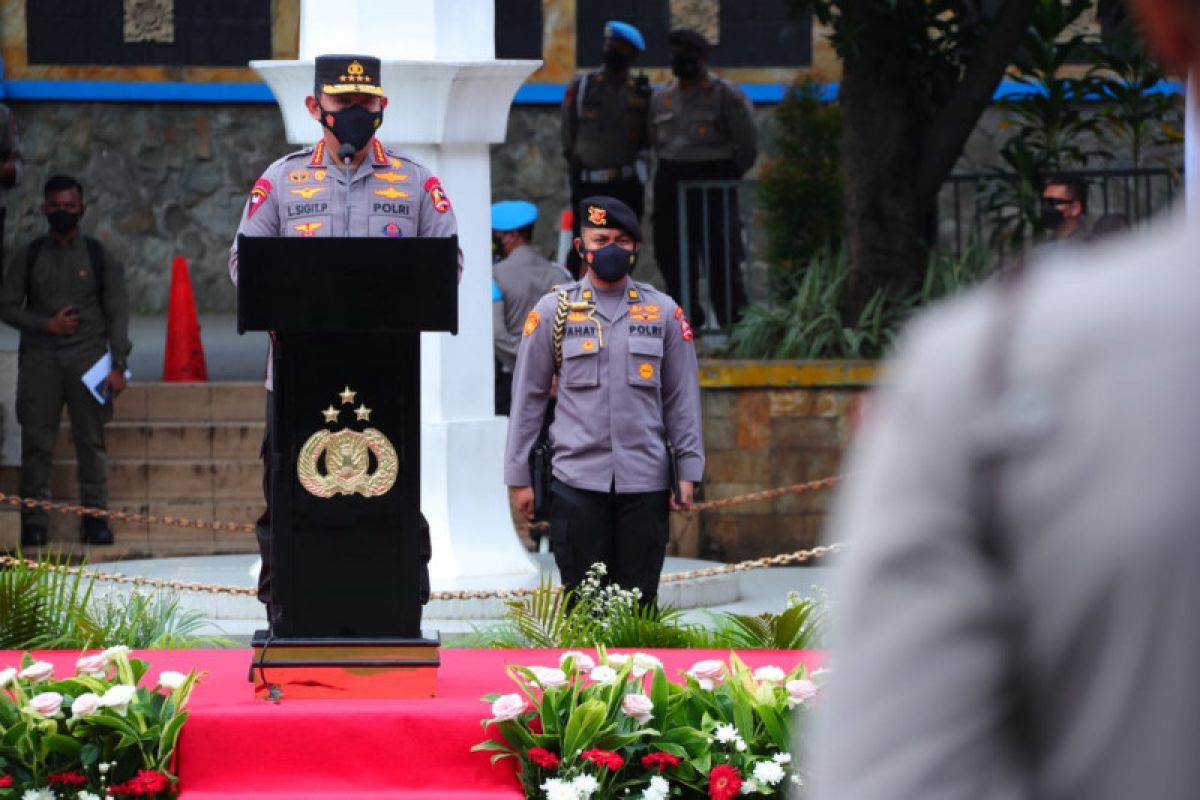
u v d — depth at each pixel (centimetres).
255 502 1791
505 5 2950
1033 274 195
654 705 807
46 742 771
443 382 1359
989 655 184
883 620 187
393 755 795
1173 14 191
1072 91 2069
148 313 2967
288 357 844
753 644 1038
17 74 2934
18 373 1761
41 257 1708
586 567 1116
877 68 1880
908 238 1905
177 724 780
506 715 777
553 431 1127
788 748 786
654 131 2033
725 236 2017
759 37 2955
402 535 847
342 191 947
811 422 1720
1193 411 178
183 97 2958
